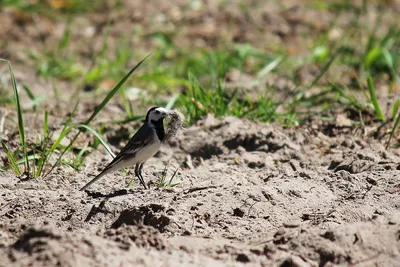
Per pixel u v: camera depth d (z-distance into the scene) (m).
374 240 8.31
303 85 17.14
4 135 12.99
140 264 7.61
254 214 9.62
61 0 23.11
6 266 7.32
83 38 21.00
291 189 10.37
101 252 7.70
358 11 21.62
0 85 17.03
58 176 11.25
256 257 8.12
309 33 21.39
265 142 12.88
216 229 9.25
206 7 23.31
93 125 14.15
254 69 18.66
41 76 18.12
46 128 12.49
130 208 9.59
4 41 20.19
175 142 13.04
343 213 9.41
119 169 11.81
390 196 10.02
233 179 11.20
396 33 20.52
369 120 14.02
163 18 22.31
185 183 11.18
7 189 10.47
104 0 23.91
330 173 11.27
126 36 21.09
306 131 13.43
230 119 13.80
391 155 12.11
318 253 8.12
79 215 9.66
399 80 16.25
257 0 24.17
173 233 9.05
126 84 17.64
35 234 7.96
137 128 13.99
